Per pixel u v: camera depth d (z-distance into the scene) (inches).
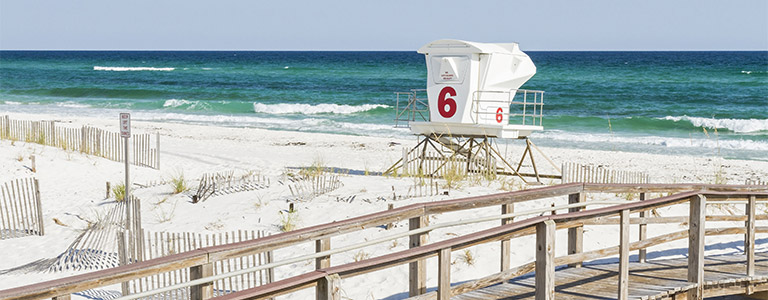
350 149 1133.1
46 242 544.1
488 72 690.2
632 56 5812.0
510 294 315.6
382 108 1818.4
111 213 601.3
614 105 1985.7
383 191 623.2
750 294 358.0
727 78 2795.3
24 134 942.4
